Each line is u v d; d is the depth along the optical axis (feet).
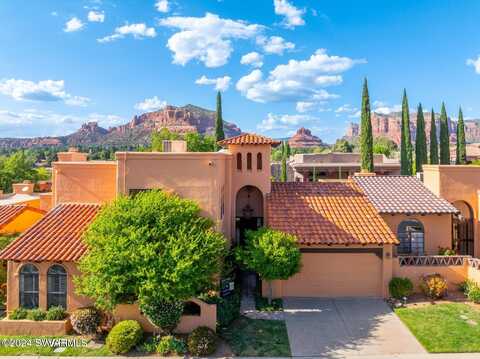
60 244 54.54
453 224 76.33
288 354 45.03
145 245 45.88
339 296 63.82
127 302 47.98
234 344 47.42
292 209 69.67
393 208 69.05
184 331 49.60
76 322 48.21
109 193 66.90
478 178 74.74
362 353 45.11
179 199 53.67
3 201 90.74
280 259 55.47
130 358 44.16
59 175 67.21
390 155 274.16
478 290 59.41
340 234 63.05
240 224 79.51
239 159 74.84
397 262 63.98
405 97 178.60
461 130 200.44
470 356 43.86
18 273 52.95
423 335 48.78
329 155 190.49
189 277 44.78
